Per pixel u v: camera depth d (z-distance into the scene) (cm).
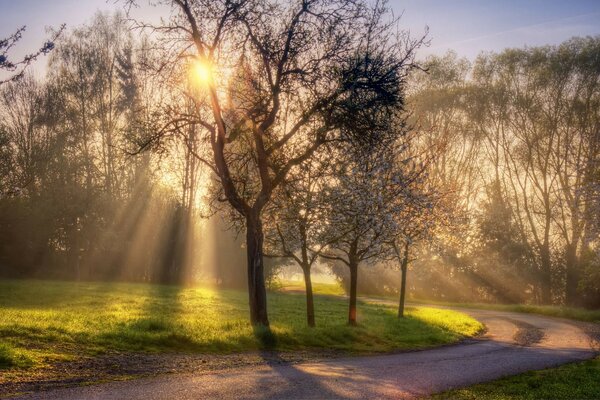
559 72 5234
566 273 5762
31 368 1127
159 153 2134
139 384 1042
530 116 5516
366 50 2006
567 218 5800
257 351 1642
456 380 1289
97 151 5562
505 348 2145
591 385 1284
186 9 1952
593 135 5169
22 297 3188
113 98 5381
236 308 3184
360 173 2259
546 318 4203
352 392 1055
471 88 5544
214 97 2014
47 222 5347
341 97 1977
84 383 1033
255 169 2330
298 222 2288
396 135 2183
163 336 1620
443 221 2770
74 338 1501
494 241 6238
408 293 6906
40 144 5225
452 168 5494
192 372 1217
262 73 2050
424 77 5491
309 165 2197
